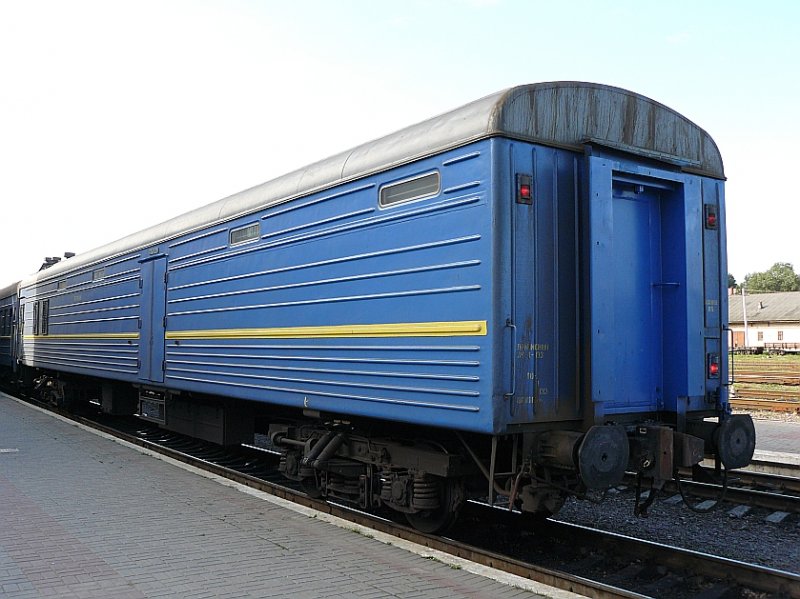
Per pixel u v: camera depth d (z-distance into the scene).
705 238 6.23
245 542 5.47
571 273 5.52
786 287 106.75
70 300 15.08
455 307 5.39
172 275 10.36
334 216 6.86
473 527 6.88
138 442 11.45
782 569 5.82
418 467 6.25
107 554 5.12
